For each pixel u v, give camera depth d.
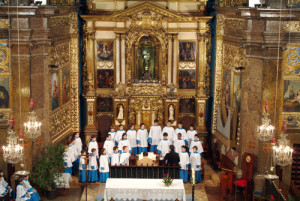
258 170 21.28
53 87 23.45
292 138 21.19
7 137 19.05
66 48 25.45
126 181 19.97
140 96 27.97
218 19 26.16
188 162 23.27
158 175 21.14
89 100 27.72
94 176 23.55
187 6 27.30
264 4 20.27
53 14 21.95
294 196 20.17
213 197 22.05
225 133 25.12
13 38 20.42
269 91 20.75
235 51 23.81
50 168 21.22
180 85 28.12
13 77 20.80
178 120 28.33
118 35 27.28
